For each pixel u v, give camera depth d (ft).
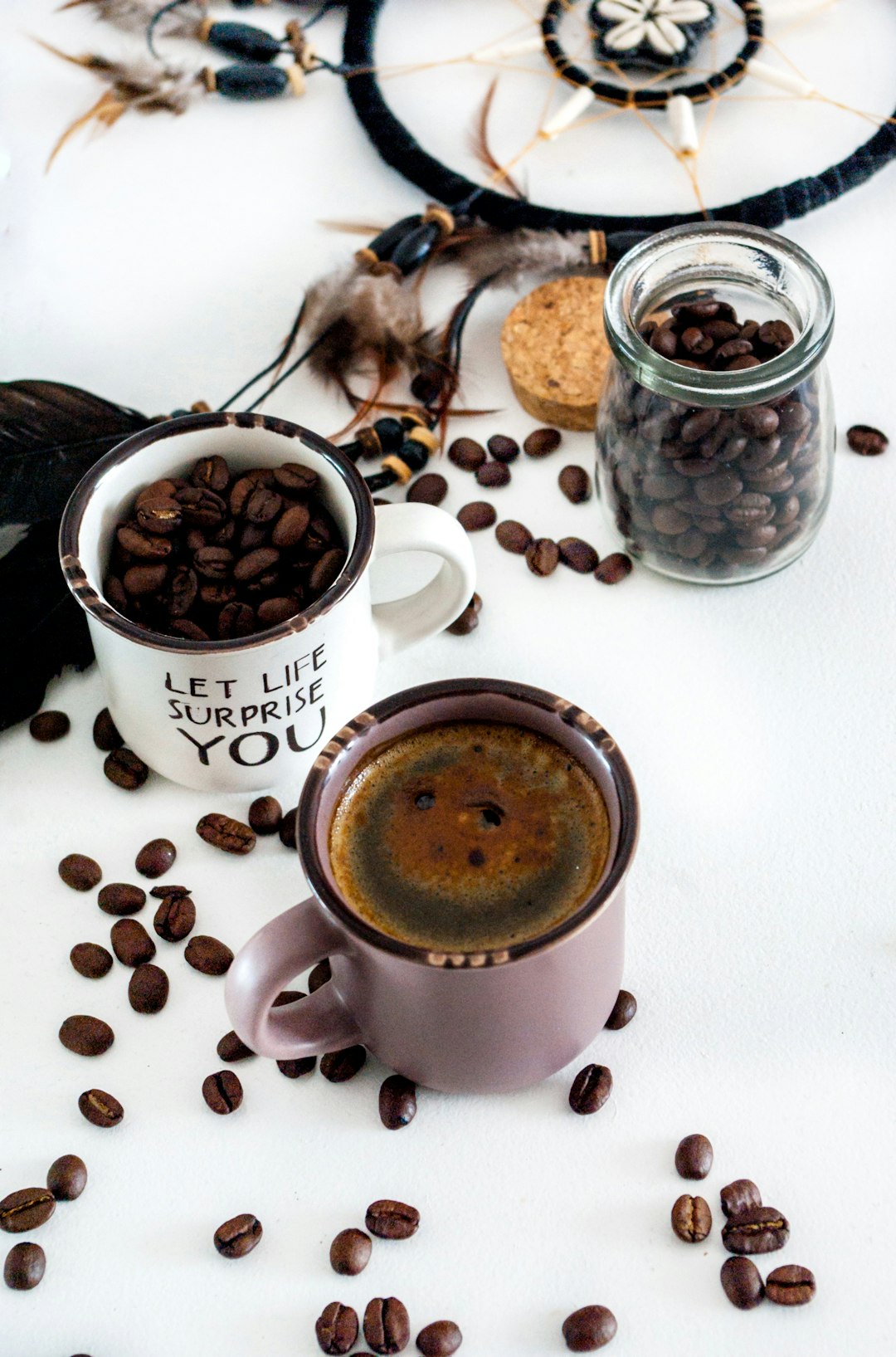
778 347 2.00
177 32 2.48
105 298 2.29
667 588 2.11
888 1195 1.81
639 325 2.04
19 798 2.01
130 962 1.92
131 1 2.50
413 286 2.27
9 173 2.37
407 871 1.77
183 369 2.23
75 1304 1.78
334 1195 1.82
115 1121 1.85
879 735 2.01
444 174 2.32
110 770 2.00
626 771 1.76
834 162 2.34
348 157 2.39
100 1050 1.88
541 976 1.72
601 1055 1.87
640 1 2.40
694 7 2.39
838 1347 1.75
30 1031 1.90
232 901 1.95
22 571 2.06
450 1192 1.82
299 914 1.73
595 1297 1.78
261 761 1.96
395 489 2.17
